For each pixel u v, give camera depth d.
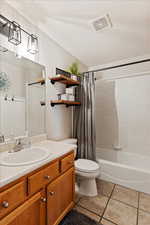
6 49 1.35
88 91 2.30
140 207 1.58
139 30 1.74
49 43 1.92
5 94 1.35
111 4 1.33
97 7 1.37
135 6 1.34
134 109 2.65
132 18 1.52
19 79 1.50
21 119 1.52
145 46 2.16
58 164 1.26
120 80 2.79
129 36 1.88
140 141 2.58
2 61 1.32
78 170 1.79
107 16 1.50
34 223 0.98
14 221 0.82
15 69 1.45
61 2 1.31
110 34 1.84
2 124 1.32
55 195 1.21
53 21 1.60
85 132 2.33
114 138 2.87
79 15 1.49
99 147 3.05
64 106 2.27
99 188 1.97
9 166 0.95
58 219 1.25
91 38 1.95
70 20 1.58
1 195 0.75
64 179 1.34
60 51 2.15
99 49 2.26
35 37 1.55
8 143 1.36
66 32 1.81
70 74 2.16
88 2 1.30
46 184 1.11
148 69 2.47
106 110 2.97
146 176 1.84
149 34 1.82
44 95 1.84
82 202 1.67
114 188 1.97
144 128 2.54
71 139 2.26
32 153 1.38
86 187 1.83
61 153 1.27
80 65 2.77
